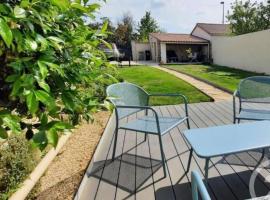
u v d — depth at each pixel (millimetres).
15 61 960
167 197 2352
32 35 981
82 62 1317
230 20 19688
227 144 1954
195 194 1209
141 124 3068
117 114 3029
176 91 7871
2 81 1081
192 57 23234
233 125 2363
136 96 3545
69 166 3020
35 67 965
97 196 2408
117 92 3143
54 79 1131
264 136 2088
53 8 1105
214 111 5344
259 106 5441
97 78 1421
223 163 2904
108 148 3518
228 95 6949
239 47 14672
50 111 1019
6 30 809
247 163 2881
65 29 1289
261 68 12352
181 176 2697
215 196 2330
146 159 3143
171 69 15398
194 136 2137
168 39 23156
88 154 3352
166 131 2816
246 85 3762
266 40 11750
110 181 2660
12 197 2188
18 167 2398
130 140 3791
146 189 2488
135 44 26359
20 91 914
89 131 4293
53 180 2703
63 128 1009
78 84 1354
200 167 2863
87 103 1303
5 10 888
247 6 18641
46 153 3119
